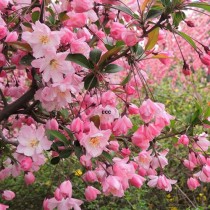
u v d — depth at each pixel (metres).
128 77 0.48
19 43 0.45
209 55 0.45
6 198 0.58
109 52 0.45
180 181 0.91
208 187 0.93
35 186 0.83
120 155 0.53
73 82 0.47
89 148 0.45
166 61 0.48
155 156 0.55
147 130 0.46
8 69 0.55
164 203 0.90
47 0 0.49
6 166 0.62
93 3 0.47
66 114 0.53
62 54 0.44
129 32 0.44
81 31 0.49
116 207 0.82
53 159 0.48
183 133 0.55
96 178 0.50
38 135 0.47
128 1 0.49
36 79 0.50
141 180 0.49
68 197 0.48
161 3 0.46
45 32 0.43
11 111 0.54
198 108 0.54
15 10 0.48
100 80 0.48
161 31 0.48
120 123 0.48
